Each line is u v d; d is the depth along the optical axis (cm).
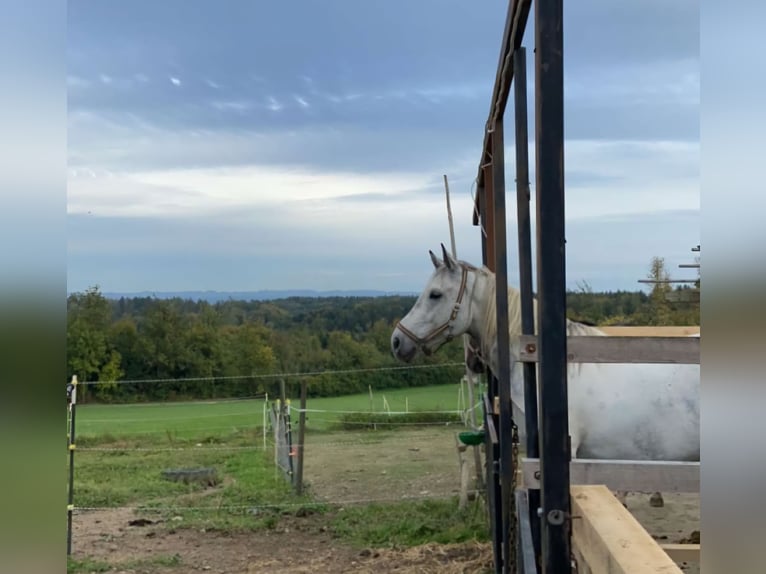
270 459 975
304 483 761
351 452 1012
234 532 573
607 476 176
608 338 186
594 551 137
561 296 138
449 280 451
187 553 521
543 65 137
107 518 633
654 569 114
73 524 611
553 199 138
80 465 944
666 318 852
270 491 727
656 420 354
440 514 588
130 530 588
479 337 454
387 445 1070
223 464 945
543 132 137
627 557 120
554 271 138
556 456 139
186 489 763
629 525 137
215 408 1830
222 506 658
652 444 355
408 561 475
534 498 196
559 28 137
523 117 233
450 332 453
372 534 544
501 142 302
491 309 434
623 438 357
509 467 292
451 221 558
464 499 597
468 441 484
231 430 1359
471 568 444
